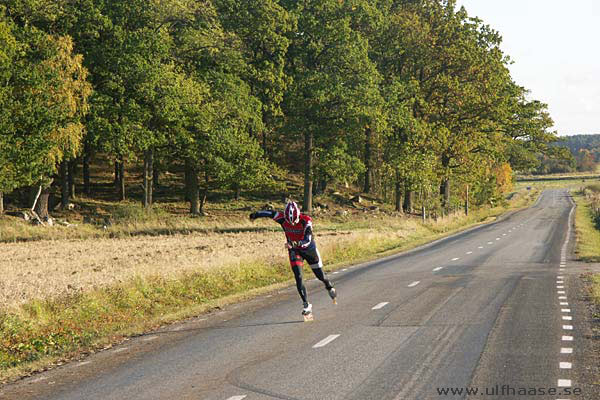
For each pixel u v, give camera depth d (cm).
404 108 5838
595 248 2945
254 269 2084
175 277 1764
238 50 5466
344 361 816
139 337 1098
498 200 8888
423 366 778
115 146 4484
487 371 746
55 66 3859
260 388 698
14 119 3612
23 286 1510
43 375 832
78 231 3691
